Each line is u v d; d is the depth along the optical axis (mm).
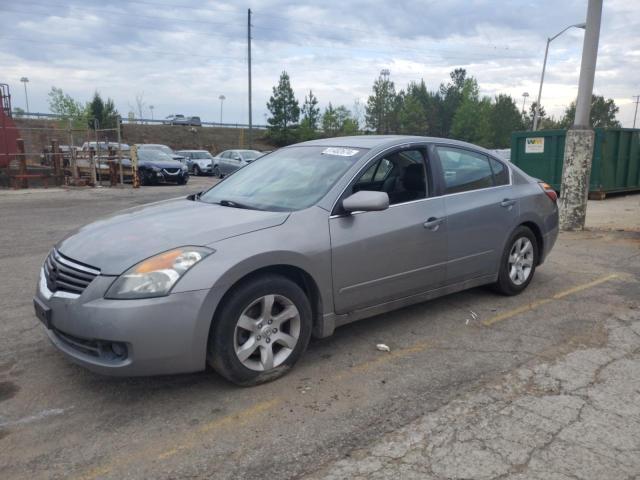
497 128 67500
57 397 3385
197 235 3363
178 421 3096
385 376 3662
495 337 4371
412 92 80250
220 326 3262
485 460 2713
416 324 4648
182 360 3166
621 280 6066
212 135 63688
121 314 3029
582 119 9125
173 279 3121
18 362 3885
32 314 4902
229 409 3223
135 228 3605
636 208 12984
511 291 5375
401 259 4199
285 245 3492
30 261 7078
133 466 2682
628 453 2771
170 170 21109
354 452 2791
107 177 22234
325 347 4152
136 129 60125
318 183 4055
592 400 3322
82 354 3234
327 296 3779
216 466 2680
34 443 2883
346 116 61531
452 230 4570
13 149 19344
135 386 3516
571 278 6145
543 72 36438
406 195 4359
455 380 3602
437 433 2959
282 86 60875
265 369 3484
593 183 14734
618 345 4199
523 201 5309
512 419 3100
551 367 3801
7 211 12336
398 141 4457
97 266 3197
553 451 2787
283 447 2834
